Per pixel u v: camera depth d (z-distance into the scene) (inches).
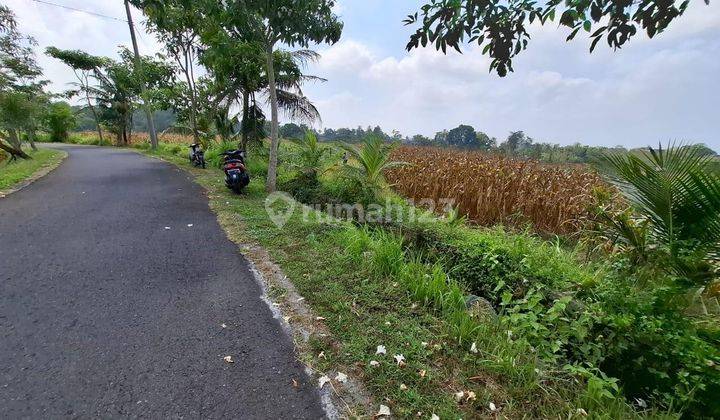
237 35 283.1
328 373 79.0
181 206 218.8
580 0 65.2
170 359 80.8
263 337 90.8
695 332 89.5
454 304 109.3
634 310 93.2
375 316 102.7
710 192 89.6
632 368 90.7
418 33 80.9
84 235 158.4
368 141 257.3
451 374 80.0
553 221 234.5
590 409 73.2
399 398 72.1
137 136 1146.7
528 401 73.4
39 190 249.1
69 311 97.8
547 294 117.0
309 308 105.6
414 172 316.2
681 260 97.5
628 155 107.4
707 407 78.5
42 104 552.7
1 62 453.7
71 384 71.7
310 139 378.0
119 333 89.2
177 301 106.3
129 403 67.9
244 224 184.7
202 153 411.5
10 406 65.5
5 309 96.9
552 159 475.5
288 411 68.2
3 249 138.0
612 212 146.4
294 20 223.0
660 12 60.0
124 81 780.6
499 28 72.5
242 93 408.8
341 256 143.1
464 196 265.1
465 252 150.3
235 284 118.7
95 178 311.6
